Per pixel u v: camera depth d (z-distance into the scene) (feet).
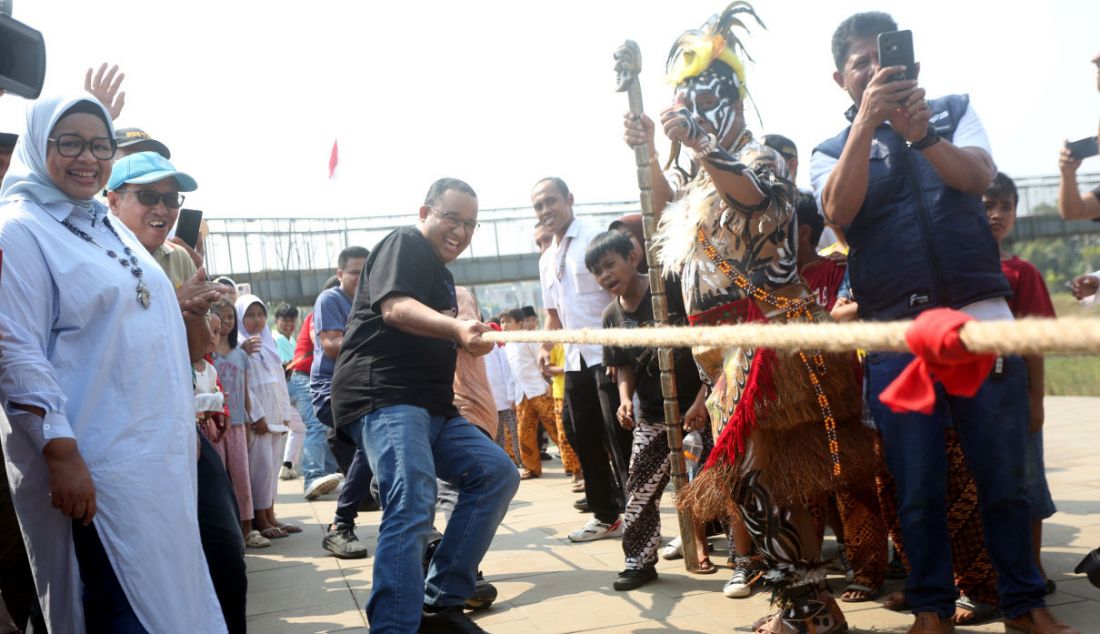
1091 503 17.90
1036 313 11.59
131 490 8.33
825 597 11.07
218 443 16.90
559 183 18.75
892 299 10.47
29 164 8.92
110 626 8.49
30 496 8.45
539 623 12.60
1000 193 11.88
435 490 11.46
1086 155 11.99
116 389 8.50
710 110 10.95
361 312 12.18
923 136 9.78
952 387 3.86
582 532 17.98
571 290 18.53
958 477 11.52
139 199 11.16
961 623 11.35
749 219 10.41
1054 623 10.22
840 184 10.25
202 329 10.93
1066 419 33.32
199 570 8.84
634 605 13.10
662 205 13.98
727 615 12.24
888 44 9.77
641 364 14.53
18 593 10.91
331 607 14.25
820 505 12.07
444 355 12.17
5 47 8.73
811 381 10.16
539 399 28.99
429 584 11.80
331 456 28.43
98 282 8.54
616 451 17.01
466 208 12.34
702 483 10.79
